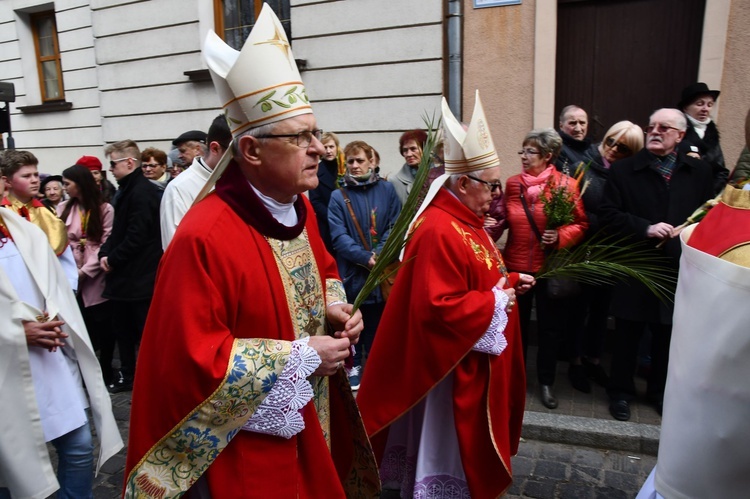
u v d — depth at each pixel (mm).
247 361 1478
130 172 4129
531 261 3605
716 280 1388
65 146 8828
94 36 7590
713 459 1419
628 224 3318
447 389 2479
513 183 3691
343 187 4176
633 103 4980
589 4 4980
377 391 2566
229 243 1525
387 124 5641
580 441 3355
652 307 3350
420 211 2553
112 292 4125
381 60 5570
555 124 5227
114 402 4102
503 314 2322
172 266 1496
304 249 1744
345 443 1984
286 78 1544
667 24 4770
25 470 2229
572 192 3434
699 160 3395
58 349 2410
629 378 3527
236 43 6727
